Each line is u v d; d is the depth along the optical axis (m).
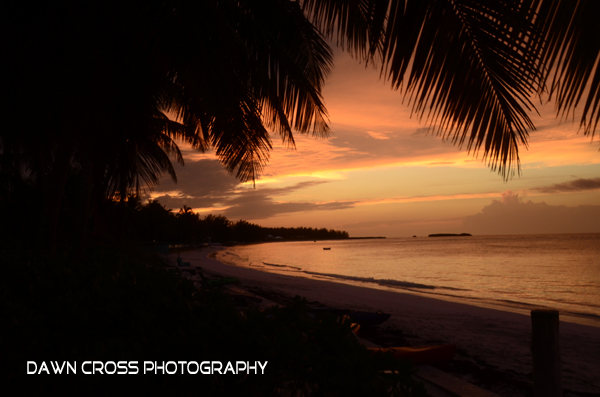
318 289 16.72
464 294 18.88
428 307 12.40
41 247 6.57
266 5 5.32
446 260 48.16
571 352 7.36
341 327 1.55
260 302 10.61
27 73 4.38
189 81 4.44
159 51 4.25
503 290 20.67
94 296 1.94
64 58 3.97
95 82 3.87
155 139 8.64
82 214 8.60
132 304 1.93
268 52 5.24
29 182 13.58
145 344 1.73
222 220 172.25
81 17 3.85
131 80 4.47
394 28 1.95
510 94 1.79
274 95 5.20
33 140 7.04
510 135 1.85
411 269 36.56
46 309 2.09
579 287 21.78
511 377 5.53
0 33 4.04
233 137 5.39
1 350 1.56
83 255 8.54
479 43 1.81
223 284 15.41
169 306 1.88
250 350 1.55
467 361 6.23
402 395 1.28
